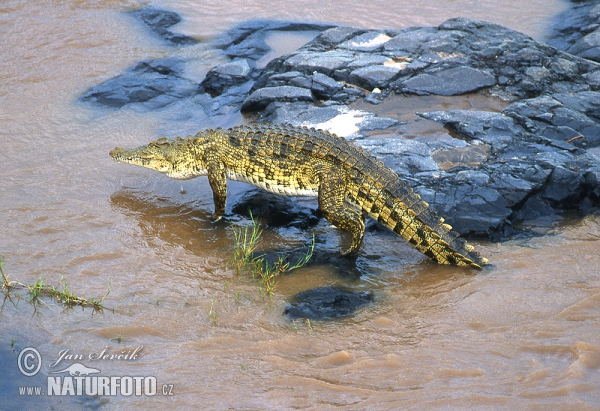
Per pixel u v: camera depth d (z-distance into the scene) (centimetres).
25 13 2159
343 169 1121
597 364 852
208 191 1330
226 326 939
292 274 1069
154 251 1120
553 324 931
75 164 1398
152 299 996
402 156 1326
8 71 1808
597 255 1091
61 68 1845
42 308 964
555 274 1047
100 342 904
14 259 1076
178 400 805
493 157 1345
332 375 845
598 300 977
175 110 1669
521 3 2253
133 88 1742
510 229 1170
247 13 2214
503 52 1705
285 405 796
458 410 784
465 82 1623
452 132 1456
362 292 1018
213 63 1914
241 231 1195
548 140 1392
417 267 1092
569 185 1231
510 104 1568
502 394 806
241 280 1047
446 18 2153
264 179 1191
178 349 891
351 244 1118
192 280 1045
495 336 912
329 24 2122
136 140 1513
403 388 821
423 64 1677
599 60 1800
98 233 1164
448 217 1165
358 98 1606
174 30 2094
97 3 2252
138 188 1323
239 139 1195
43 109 1630
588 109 1541
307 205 1269
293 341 908
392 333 925
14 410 790
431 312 970
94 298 991
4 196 1262
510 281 1035
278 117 1528
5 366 855
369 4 2273
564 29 2023
